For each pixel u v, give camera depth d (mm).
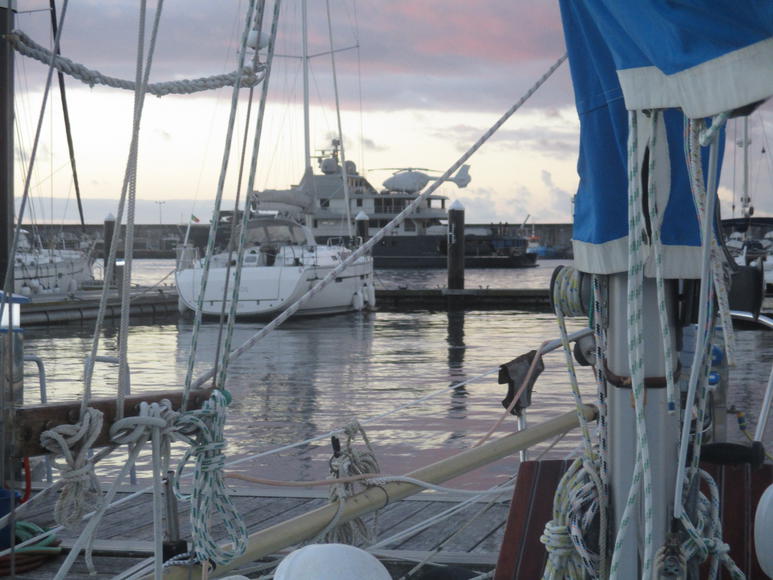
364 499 2859
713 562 2213
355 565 1933
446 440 9797
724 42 1521
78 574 3949
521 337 23359
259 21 2105
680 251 1969
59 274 32469
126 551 4215
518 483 2881
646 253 1924
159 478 1963
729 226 28016
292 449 9344
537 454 8703
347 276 29938
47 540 4055
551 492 2840
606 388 2102
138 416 1928
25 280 30016
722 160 2027
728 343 1625
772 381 3707
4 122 4129
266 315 27047
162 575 2037
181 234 106000
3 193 4625
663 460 2010
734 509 2818
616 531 2072
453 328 26062
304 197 30234
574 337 3637
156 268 86875
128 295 1920
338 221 59562
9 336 1997
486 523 4738
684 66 1604
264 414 11758
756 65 1489
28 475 4719
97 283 36312
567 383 13773
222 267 26047
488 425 10656
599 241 1993
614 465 2064
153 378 15820
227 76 3268
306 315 29094
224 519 2107
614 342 2055
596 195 1994
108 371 16828
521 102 3006
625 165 1961
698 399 2053
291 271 25547
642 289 1996
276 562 3574
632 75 1761
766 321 3805
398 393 13594
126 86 3049
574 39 2035
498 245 71438
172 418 1981
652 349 2004
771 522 2453
